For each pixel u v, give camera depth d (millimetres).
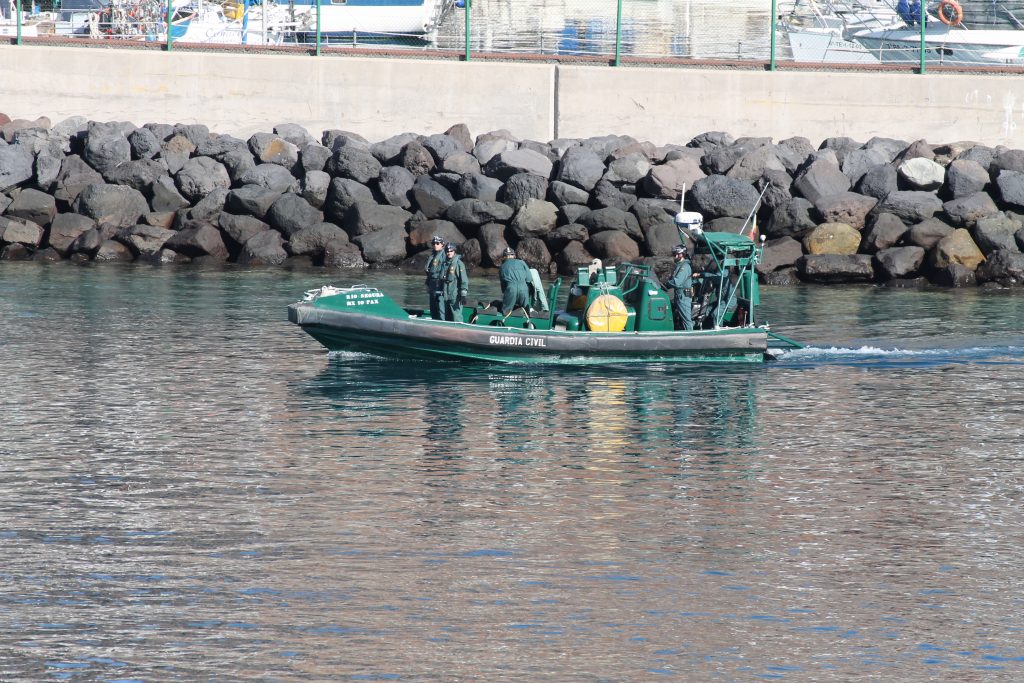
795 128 107188
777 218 91625
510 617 29312
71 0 126062
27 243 95188
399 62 107375
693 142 104688
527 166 97750
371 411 49656
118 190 97188
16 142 102312
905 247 88812
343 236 94000
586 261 90938
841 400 52219
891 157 101438
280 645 27844
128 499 37719
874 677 26703
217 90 107312
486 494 38500
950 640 28391
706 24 124688
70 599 30141
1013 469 41844
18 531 34719
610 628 28797
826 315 73500
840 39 124188
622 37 123625
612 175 95750
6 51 106875
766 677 26656
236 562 32500
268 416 48688
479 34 123125
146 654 27453
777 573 32094
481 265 93062
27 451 43188
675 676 26625
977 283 87312
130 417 48250
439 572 31906
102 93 107312
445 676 26562
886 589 31141
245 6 121375
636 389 54125
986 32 120750
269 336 65250
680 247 60125
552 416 49094
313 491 38688
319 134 107875
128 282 83062
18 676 26453
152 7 119812
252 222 95062
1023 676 26781
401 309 59031
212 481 39719
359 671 26750
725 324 62250
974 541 34562
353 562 32562
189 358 59594
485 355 58719
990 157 97438
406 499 37969
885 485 39844
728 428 47344
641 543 34156
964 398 52719
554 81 107125
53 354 60094
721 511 37000
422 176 97875
